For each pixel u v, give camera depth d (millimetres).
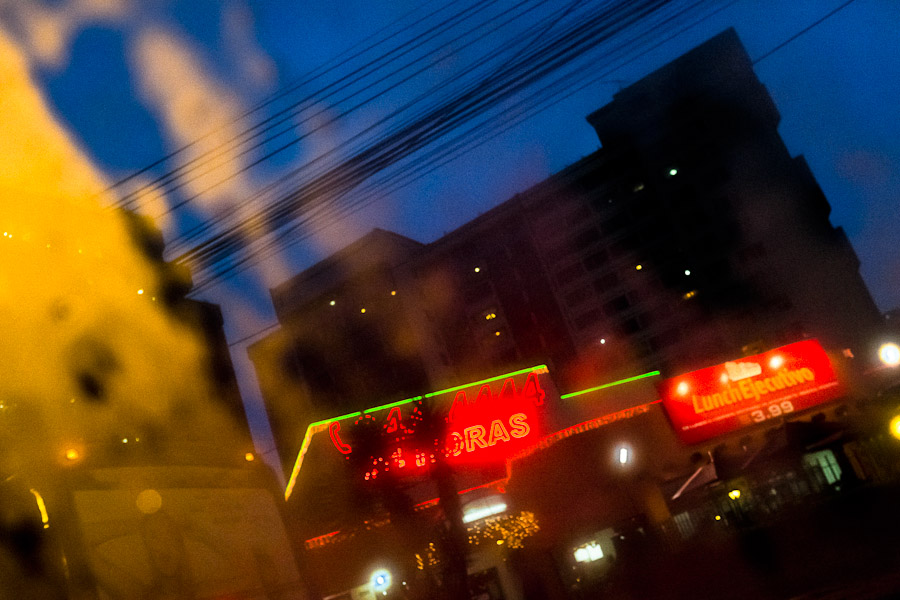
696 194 75438
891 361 27016
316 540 27969
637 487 31891
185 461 10766
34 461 8664
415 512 25953
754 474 24203
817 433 24000
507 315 79312
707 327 72438
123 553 8836
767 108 76438
